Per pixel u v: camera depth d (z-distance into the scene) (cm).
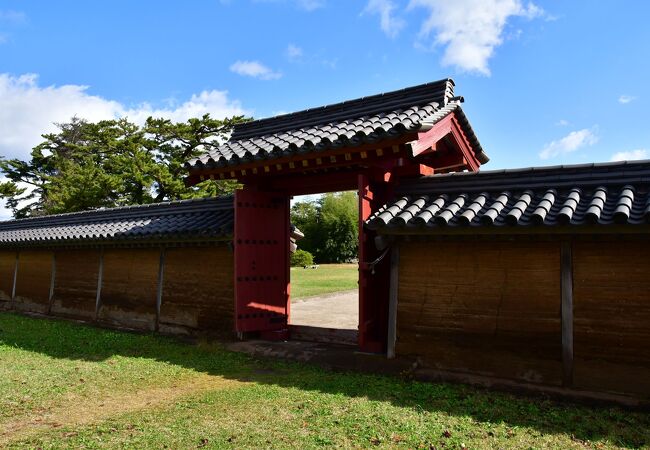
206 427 484
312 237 5112
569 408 532
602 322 554
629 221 496
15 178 3662
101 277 1198
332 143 694
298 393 596
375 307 766
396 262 701
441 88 771
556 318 581
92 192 2714
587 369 557
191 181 904
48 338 980
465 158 848
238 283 877
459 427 476
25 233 1445
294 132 894
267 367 740
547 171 634
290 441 446
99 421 508
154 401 577
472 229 590
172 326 1030
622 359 539
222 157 815
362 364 711
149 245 1098
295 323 1229
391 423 487
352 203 5291
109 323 1155
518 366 600
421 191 723
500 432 464
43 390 617
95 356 820
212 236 923
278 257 952
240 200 892
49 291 1345
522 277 609
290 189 947
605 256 558
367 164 732
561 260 582
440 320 660
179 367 738
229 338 918
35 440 454
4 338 984
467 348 637
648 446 432
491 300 627
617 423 486
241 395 589
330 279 2709
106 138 3081
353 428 475
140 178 2678
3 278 1531
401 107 800
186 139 3186
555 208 571
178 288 1033
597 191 574
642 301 534
